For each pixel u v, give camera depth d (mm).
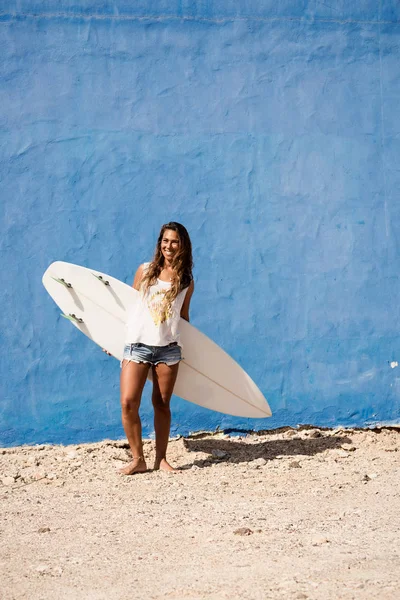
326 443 5797
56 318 5828
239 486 4668
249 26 6012
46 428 5812
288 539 3590
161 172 5930
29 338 5801
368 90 6125
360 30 6125
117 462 5297
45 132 5816
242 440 5918
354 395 6102
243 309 6008
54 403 5820
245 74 6012
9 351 5781
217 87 5980
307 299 6066
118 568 3248
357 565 3189
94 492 4578
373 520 3904
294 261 6055
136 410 4977
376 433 6078
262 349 6023
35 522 3979
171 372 5000
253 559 3307
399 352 6125
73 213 5844
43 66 5816
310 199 6070
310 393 6074
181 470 5070
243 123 6008
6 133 5781
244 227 6008
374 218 6113
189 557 3365
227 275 5992
